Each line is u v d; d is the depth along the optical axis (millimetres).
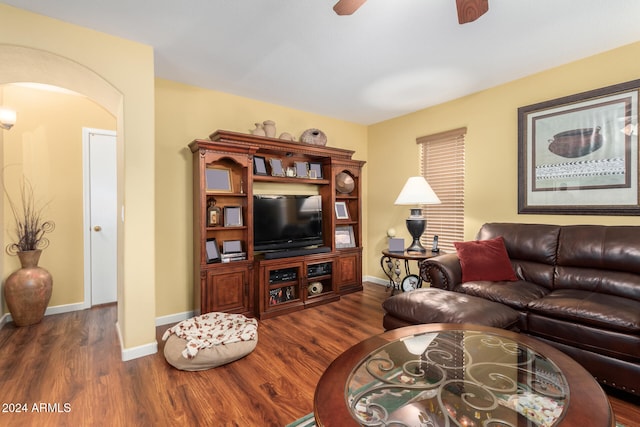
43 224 3268
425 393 1174
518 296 2285
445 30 2240
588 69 2652
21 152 3172
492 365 1366
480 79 3115
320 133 3859
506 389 1192
